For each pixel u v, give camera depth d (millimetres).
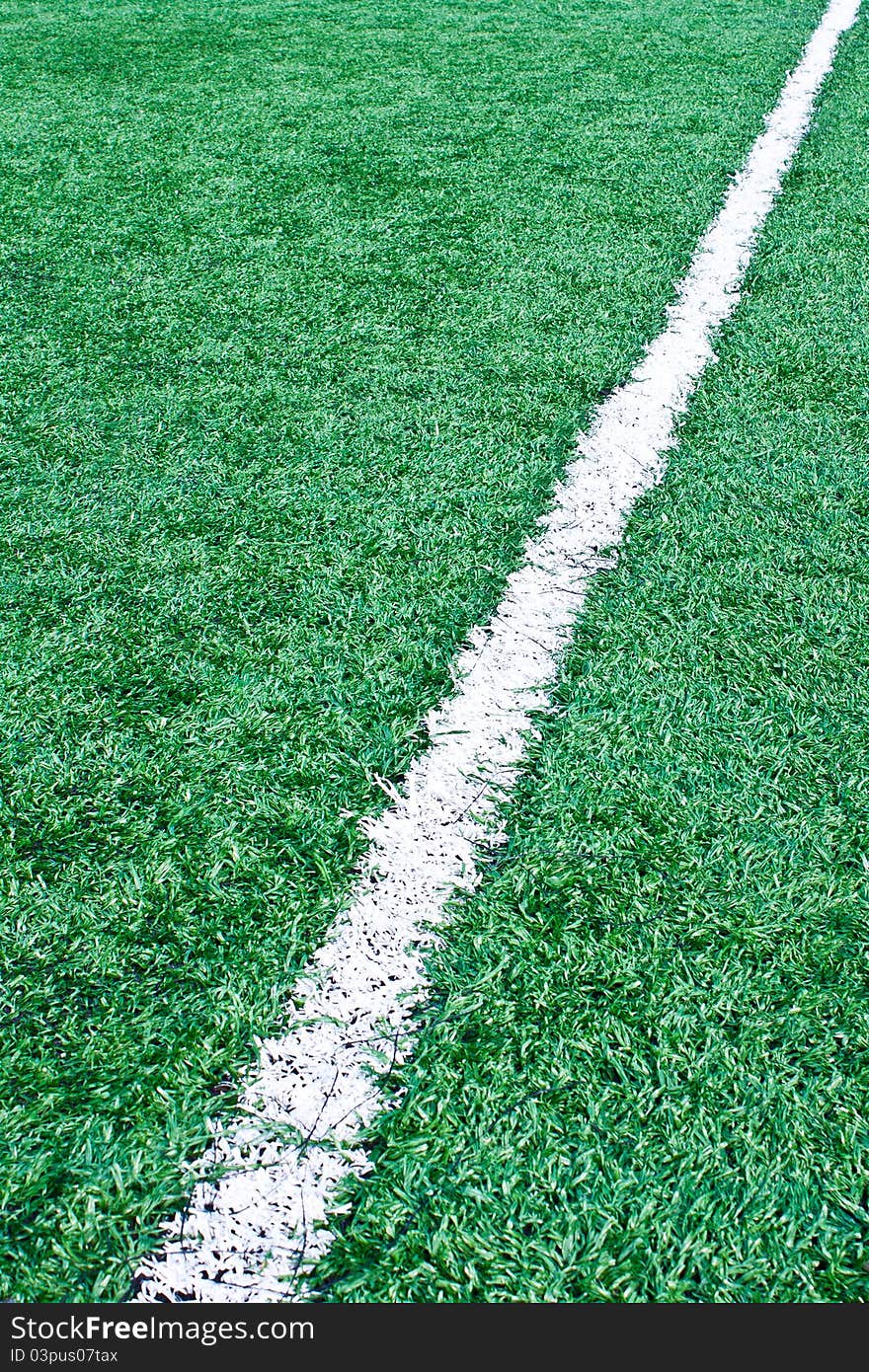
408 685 1887
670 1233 1162
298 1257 1172
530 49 6035
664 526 2264
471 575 2145
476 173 4277
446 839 1621
